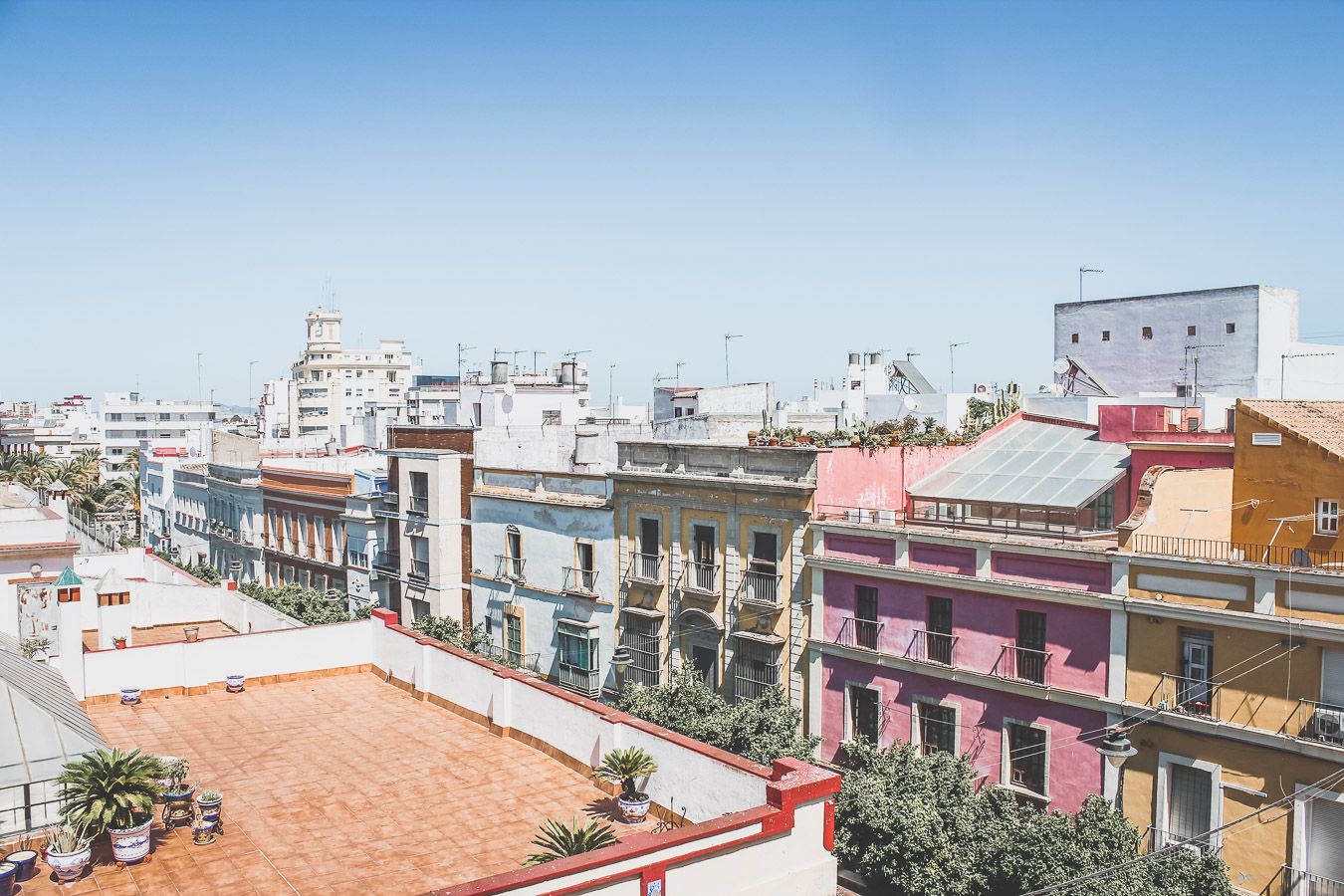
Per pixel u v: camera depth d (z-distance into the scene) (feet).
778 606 111.65
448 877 47.14
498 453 167.22
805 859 41.81
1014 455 117.19
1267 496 90.79
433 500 161.58
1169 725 79.71
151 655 75.87
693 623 122.01
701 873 38.83
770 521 113.19
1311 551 87.45
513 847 50.24
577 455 171.12
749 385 196.75
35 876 47.06
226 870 47.85
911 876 78.13
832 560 105.29
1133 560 82.17
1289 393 168.96
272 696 76.74
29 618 94.48
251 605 115.14
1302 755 72.38
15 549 98.07
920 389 206.69
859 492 112.06
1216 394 153.99
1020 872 73.67
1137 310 180.86
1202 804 78.69
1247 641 75.77
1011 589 90.48
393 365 562.25
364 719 71.00
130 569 135.44
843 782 86.02
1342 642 70.33
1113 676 83.61
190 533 274.36
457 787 57.98
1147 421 110.01
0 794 51.08
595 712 59.00
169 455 325.62
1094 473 105.70
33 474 311.27
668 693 104.01
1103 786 84.33
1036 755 89.92
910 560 99.50
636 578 128.16
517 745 65.26
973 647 94.43
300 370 560.61
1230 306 169.27
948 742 96.73
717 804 49.14
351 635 83.46
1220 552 92.02
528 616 148.25
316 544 199.72
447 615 161.79
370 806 55.31
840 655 105.19
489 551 156.66
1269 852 74.23
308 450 293.84
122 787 49.14
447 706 73.31
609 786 57.72
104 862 48.49
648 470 130.21
